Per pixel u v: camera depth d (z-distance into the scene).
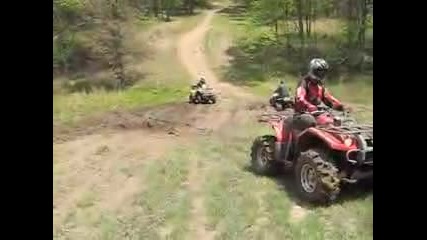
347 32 38.84
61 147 12.28
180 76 38.88
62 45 36.28
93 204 7.80
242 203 7.25
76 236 6.59
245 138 12.37
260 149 8.72
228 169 9.18
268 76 37.44
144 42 44.44
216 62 44.09
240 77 37.78
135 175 9.44
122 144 12.61
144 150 11.74
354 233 5.97
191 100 22.77
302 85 7.81
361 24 37.56
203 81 23.03
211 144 11.89
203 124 15.52
